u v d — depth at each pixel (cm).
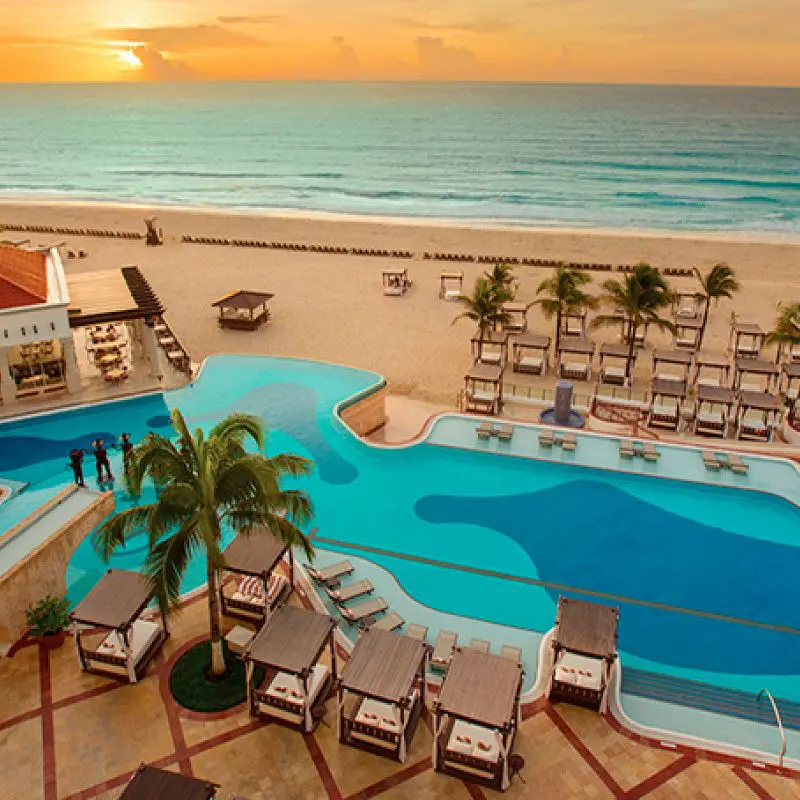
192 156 17900
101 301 3309
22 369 3256
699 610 2030
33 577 1784
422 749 1459
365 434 3288
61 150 19775
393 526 2381
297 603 1922
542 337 3975
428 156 16900
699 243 7031
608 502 2538
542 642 1820
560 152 17025
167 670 1659
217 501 1413
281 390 3316
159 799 1170
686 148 17412
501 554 2255
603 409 3438
